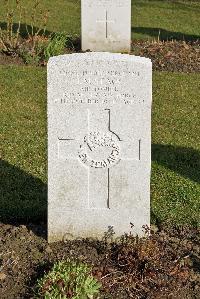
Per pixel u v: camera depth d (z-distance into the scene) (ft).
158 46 20.25
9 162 11.96
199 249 9.47
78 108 8.96
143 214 9.32
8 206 10.36
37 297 8.23
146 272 8.69
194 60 18.97
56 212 9.34
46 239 9.52
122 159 9.14
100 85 8.86
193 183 11.43
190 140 13.42
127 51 19.52
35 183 11.21
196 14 27.40
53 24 23.44
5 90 15.74
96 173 9.21
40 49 18.33
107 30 19.27
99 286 8.29
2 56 18.16
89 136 9.06
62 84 8.86
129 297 8.45
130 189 9.24
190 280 8.80
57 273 8.30
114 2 19.02
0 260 8.93
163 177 11.60
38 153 12.41
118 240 9.42
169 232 9.94
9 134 13.23
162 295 8.49
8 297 8.38
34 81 16.43
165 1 30.07
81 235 9.44
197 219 10.24
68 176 9.22
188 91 16.29
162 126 14.07
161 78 17.13
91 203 9.32
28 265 8.86
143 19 25.73
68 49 19.57
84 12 19.11
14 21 23.08
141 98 8.87
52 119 9.00
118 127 9.02
